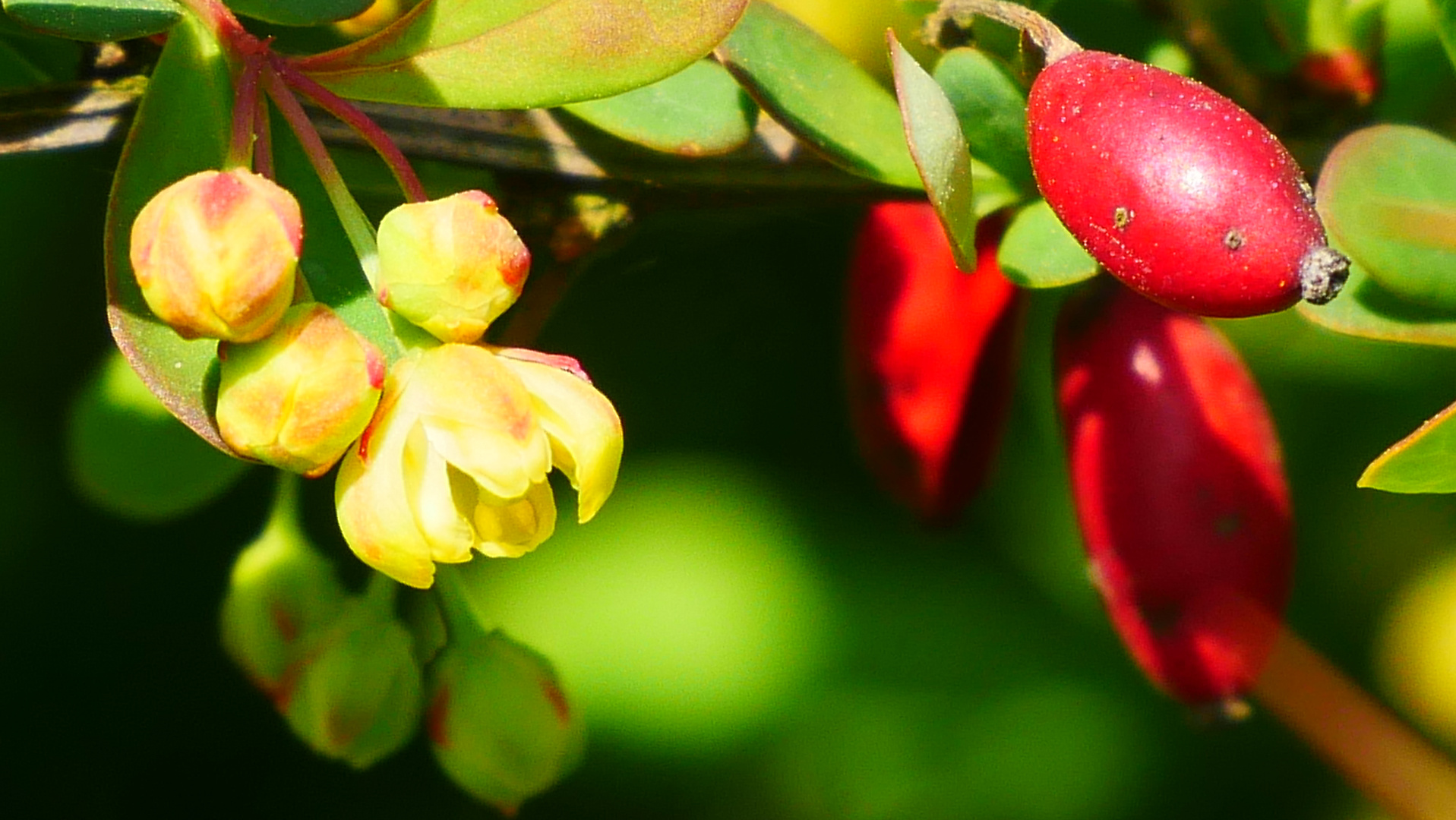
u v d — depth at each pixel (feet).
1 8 0.59
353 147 0.60
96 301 0.71
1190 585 0.61
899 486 0.64
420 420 0.55
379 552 0.55
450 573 0.62
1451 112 0.62
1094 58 0.56
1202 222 0.55
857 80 0.59
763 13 0.59
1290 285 0.55
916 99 0.55
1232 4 0.61
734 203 0.61
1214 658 0.61
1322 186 0.58
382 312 0.56
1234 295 0.55
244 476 0.72
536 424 0.55
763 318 0.71
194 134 0.57
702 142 0.60
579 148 0.60
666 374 0.72
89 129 0.59
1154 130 0.55
